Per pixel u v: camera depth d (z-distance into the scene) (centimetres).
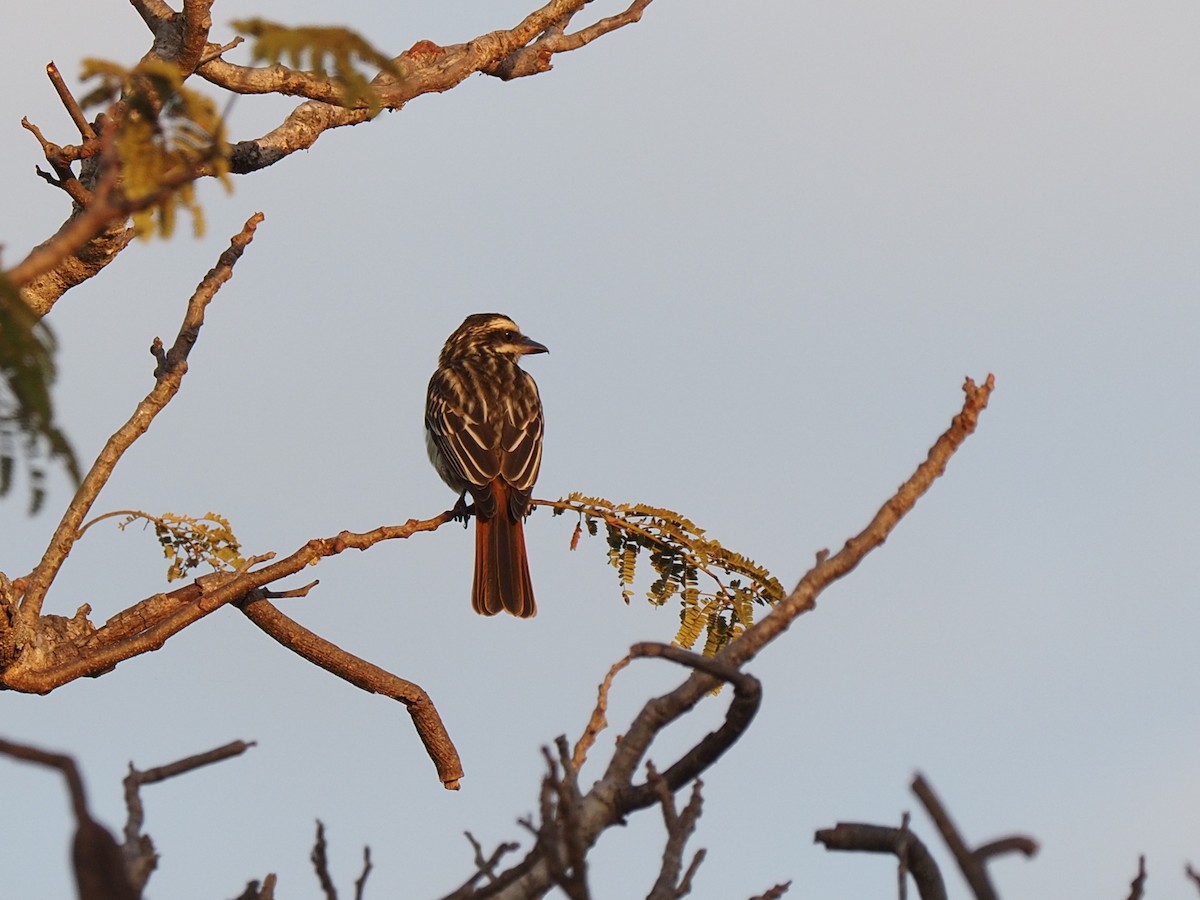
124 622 1183
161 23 1271
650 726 626
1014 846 512
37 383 550
